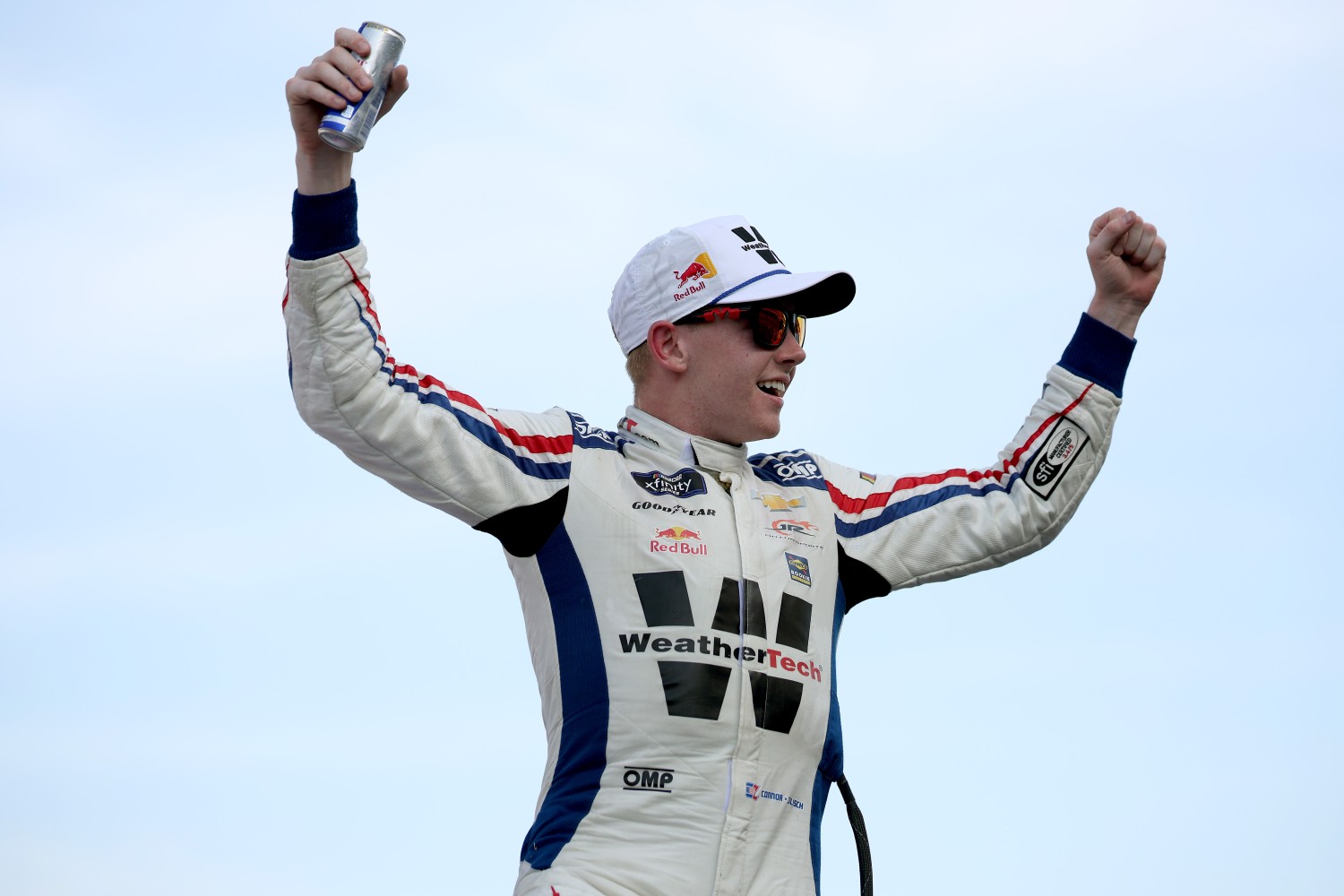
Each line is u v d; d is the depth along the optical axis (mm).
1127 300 17219
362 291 15156
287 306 15055
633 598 15375
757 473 17047
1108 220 17062
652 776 14820
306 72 14672
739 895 14648
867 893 15875
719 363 16828
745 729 15008
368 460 15359
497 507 15672
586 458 16234
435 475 15422
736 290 16797
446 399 15781
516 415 16469
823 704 15711
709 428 16969
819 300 17609
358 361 15023
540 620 15758
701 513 15938
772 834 15031
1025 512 16891
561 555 15703
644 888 14461
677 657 15078
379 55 14797
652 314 17219
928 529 16953
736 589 15484
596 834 14727
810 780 15555
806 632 15828
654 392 17297
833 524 16844
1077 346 17234
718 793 14789
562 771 15203
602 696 15109
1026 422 17422
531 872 14898
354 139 14531
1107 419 17047
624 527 15719
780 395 17172
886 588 16922
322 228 14914
